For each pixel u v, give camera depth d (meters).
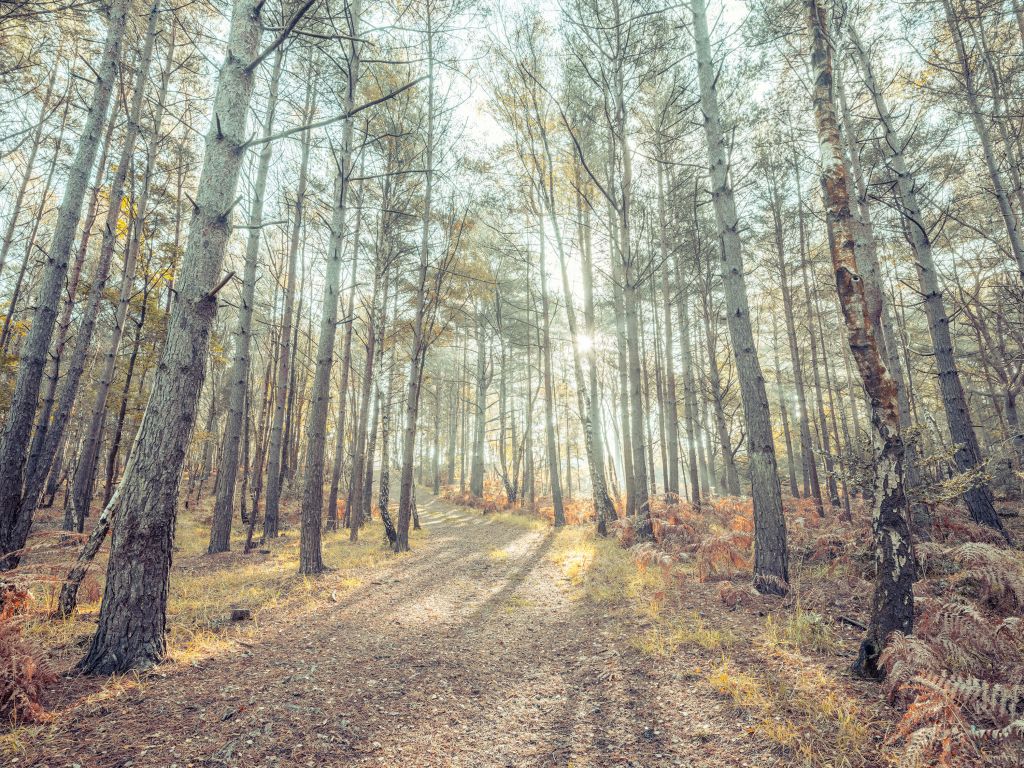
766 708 3.22
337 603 6.84
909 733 2.71
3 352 13.66
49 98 12.87
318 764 2.94
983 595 4.43
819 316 18.38
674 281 18.95
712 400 14.59
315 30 9.10
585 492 38.88
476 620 6.09
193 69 12.72
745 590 5.69
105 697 3.55
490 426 43.88
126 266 10.95
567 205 14.88
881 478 3.56
